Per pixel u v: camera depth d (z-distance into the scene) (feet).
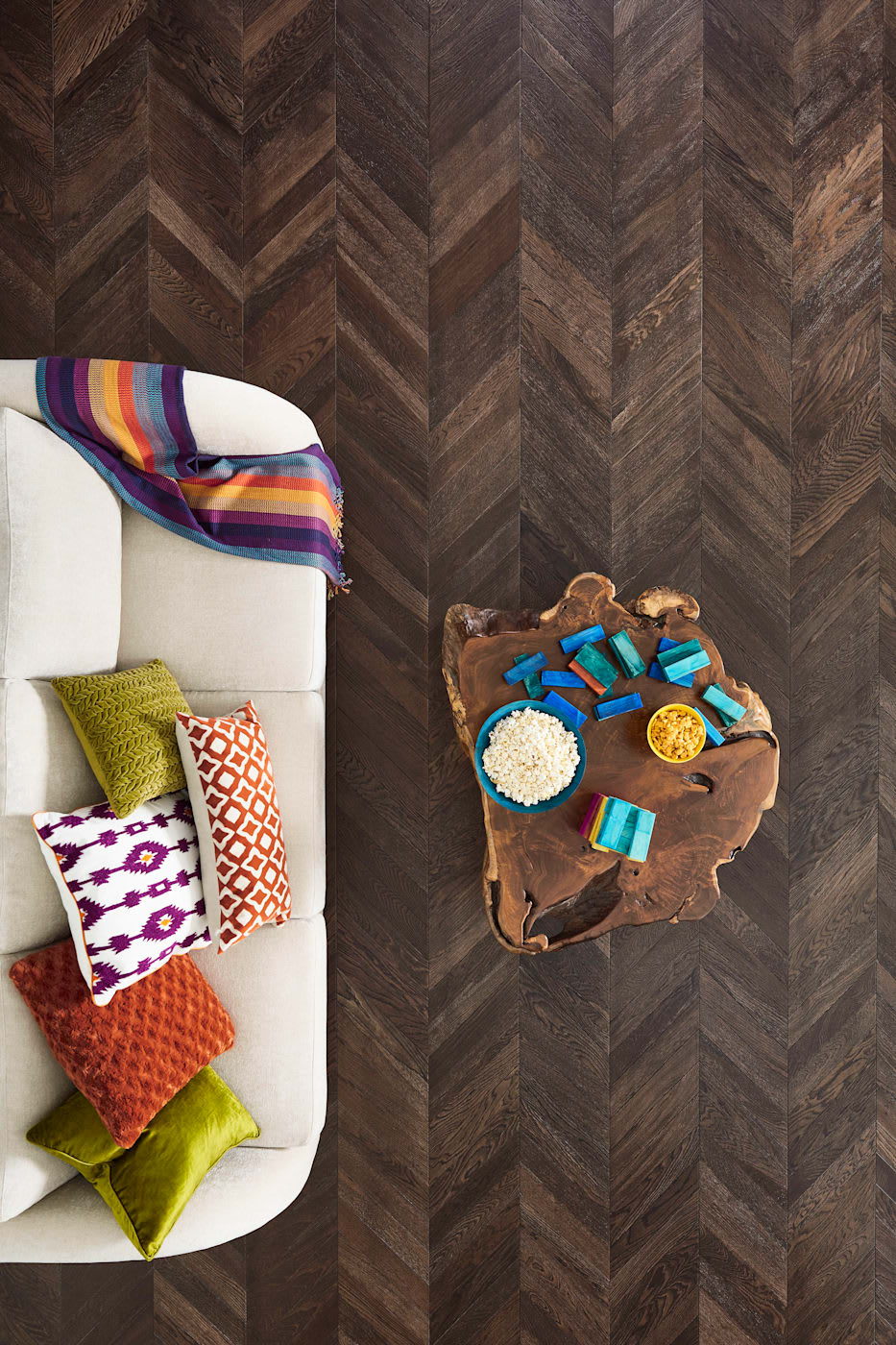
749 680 6.64
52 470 5.37
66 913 5.28
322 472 6.04
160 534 5.96
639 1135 6.63
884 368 6.62
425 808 6.67
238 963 5.85
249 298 6.64
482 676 5.97
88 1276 6.57
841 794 6.64
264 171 6.62
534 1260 6.62
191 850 5.49
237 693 5.94
